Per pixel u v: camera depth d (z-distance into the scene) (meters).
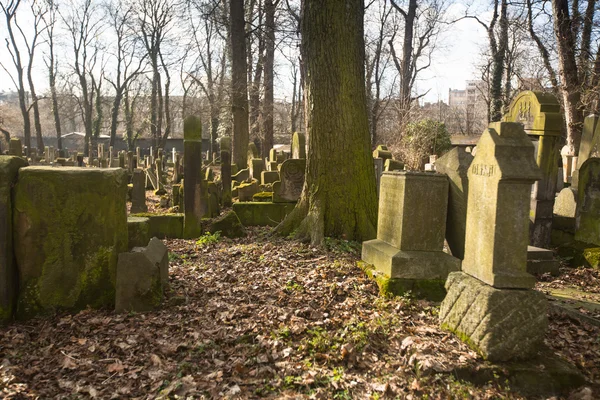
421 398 3.71
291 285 6.16
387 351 4.38
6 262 4.98
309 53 8.60
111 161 27.81
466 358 4.04
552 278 7.02
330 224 8.49
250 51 28.23
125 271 5.24
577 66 16.83
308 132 8.74
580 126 16.02
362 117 8.62
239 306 5.38
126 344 4.50
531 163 3.95
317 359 4.25
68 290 5.25
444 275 5.78
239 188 13.90
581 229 8.02
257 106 27.97
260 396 3.74
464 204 5.89
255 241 9.01
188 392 3.75
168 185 19.98
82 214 5.25
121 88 45.94
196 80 30.72
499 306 4.03
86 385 3.90
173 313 5.24
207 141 51.88
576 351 4.51
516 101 9.90
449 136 23.81
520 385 3.89
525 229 4.06
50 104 64.25
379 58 36.59
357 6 8.52
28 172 5.05
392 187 6.18
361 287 5.91
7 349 4.50
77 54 45.94
